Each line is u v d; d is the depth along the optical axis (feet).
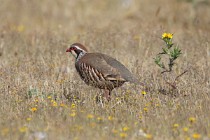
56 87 84.28
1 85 85.51
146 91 83.71
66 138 60.64
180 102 76.48
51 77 91.56
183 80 87.71
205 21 136.36
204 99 77.10
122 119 68.39
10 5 152.15
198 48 106.22
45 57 103.81
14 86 84.64
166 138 61.26
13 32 124.57
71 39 118.52
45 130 63.00
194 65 96.27
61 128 64.08
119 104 75.97
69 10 151.12
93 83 79.92
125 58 102.68
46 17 146.51
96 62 78.89
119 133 62.90
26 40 119.65
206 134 63.16
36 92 81.41
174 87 82.84
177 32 129.08
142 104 75.51
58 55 105.29
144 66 97.60
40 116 69.36
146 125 65.82
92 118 67.67
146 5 149.38
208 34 119.24
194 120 66.28
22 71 94.53
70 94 81.30
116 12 148.97
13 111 72.54
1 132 62.03
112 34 116.57
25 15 147.33
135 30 119.65
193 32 126.52
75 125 64.64
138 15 143.02
